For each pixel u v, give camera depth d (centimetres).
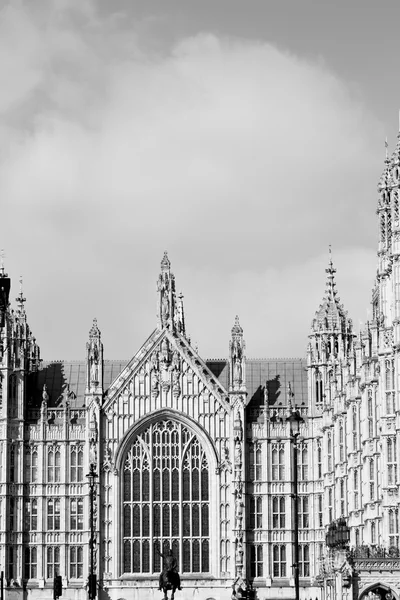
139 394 18988
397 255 14600
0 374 18975
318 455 19050
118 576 18600
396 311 14538
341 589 13375
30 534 18838
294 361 19875
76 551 18812
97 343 19112
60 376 19850
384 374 14700
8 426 18912
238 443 18788
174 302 19200
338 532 14062
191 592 18525
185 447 18900
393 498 14425
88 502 18875
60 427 19038
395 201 14775
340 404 17538
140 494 18825
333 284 19650
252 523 18850
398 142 14812
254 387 19650
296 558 12619
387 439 14562
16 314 19625
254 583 18675
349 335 19288
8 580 18600
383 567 13300
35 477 18975
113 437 18912
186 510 18788
